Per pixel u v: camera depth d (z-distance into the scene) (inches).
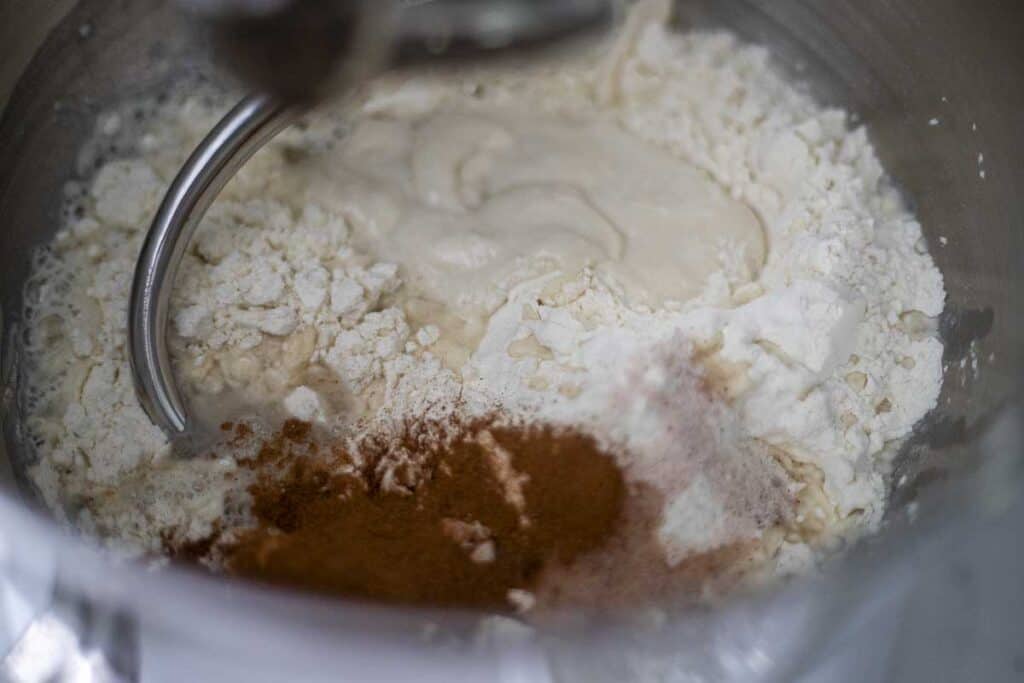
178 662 9.4
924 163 12.0
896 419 10.9
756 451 10.6
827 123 12.3
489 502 10.3
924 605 9.6
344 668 9.2
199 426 10.5
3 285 11.1
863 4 12.4
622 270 11.0
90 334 10.8
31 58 11.4
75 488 10.4
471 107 12.3
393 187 11.5
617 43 12.4
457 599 9.9
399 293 11.0
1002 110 11.6
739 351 10.5
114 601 9.5
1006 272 11.3
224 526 10.2
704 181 11.7
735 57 12.8
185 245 10.2
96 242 11.2
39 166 11.5
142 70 12.1
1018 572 9.7
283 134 11.7
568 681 9.2
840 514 10.6
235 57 8.7
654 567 10.2
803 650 9.3
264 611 9.6
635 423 10.4
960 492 10.2
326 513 10.2
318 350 10.6
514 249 11.1
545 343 10.6
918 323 11.3
